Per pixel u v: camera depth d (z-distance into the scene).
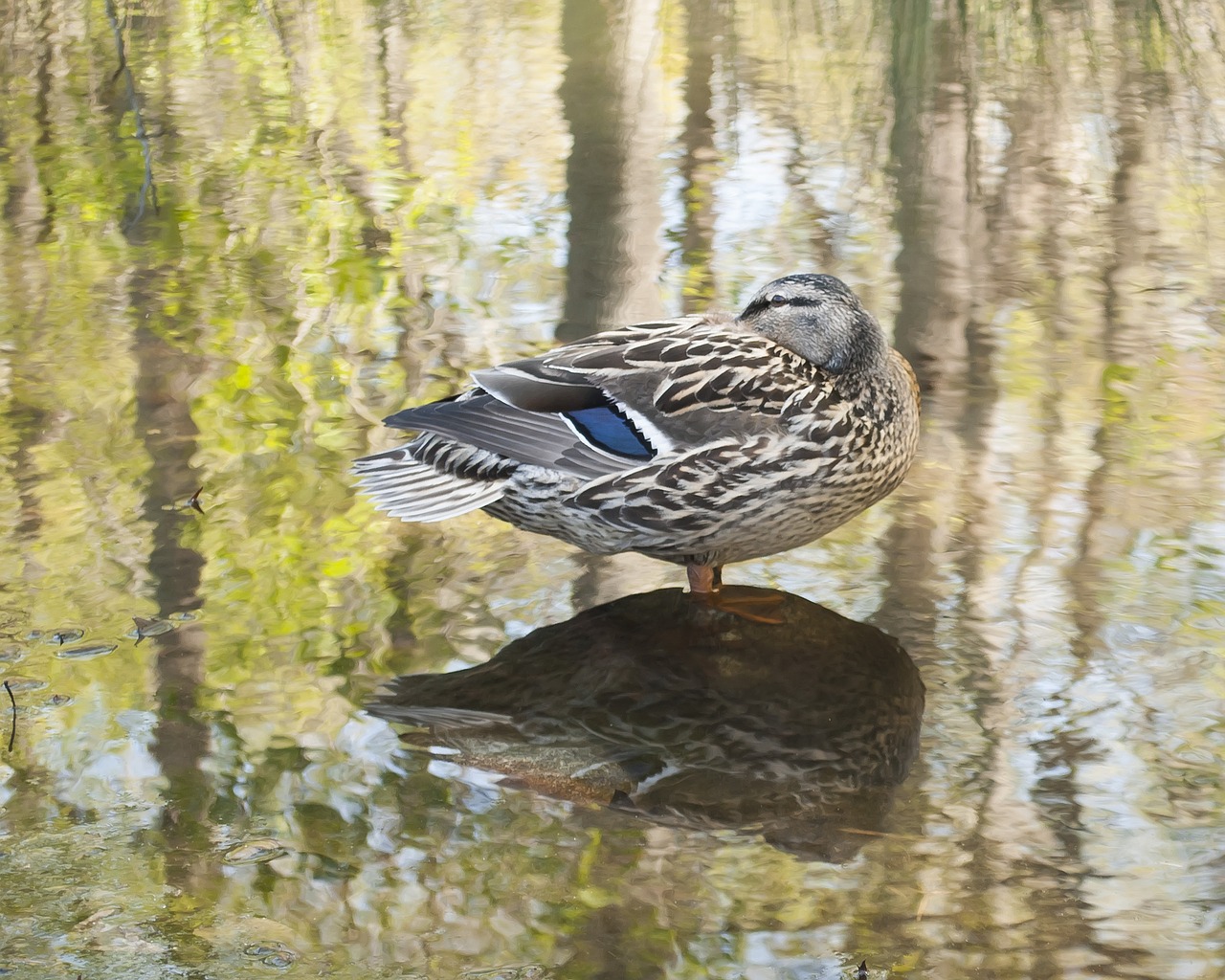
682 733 4.72
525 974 3.62
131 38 14.39
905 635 5.25
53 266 8.80
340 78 13.12
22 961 3.60
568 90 12.75
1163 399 7.05
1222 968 3.64
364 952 3.68
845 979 3.61
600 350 5.68
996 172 10.63
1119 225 9.55
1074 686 4.91
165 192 10.20
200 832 4.13
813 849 4.12
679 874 4.04
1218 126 11.55
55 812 4.19
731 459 5.39
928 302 8.27
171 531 5.84
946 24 14.88
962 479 6.36
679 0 16.16
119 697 4.77
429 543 5.94
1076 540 5.84
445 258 9.01
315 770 4.45
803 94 12.60
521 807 4.32
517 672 5.03
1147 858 4.08
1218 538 5.80
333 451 6.55
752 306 5.88
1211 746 4.59
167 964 3.61
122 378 7.25
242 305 8.24
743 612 5.45
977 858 4.09
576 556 5.90
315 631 5.23
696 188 10.31
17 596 5.34
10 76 13.04
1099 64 13.35
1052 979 3.60
